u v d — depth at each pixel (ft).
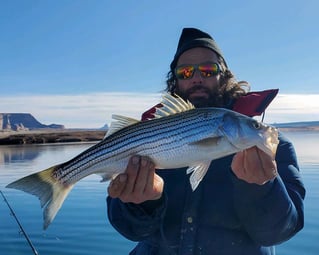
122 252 5.50
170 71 3.50
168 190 2.73
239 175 2.28
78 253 5.48
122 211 2.64
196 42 3.17
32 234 6.37
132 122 2.67
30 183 2.64
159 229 2.70
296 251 5.15
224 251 2.57
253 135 2.35
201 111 2.55
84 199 8.82
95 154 2.71
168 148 2.56
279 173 2.63
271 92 2.98
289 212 2.38
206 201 2.62
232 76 3.28
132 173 2.43
